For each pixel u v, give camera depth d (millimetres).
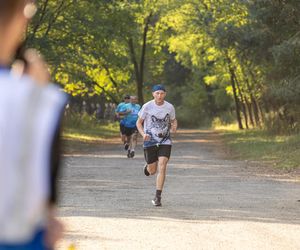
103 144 67875
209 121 148125
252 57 63000
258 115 99938
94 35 59344
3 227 3854
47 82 4039
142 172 36125
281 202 24609
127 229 18219
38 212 3928
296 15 55719
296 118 68062
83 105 116125
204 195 26391
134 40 99938
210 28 90938
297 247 16125
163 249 15617
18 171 3865
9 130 3861
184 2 92312
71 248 5676
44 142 3924
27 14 4152
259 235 17656
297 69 55625
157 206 23016
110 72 93000
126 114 47531
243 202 24469
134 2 70250
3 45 4090
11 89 3908
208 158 48312
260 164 42281
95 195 25797
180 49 101750
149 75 115562
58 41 57656
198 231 18141
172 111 22828
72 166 39469
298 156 43469
